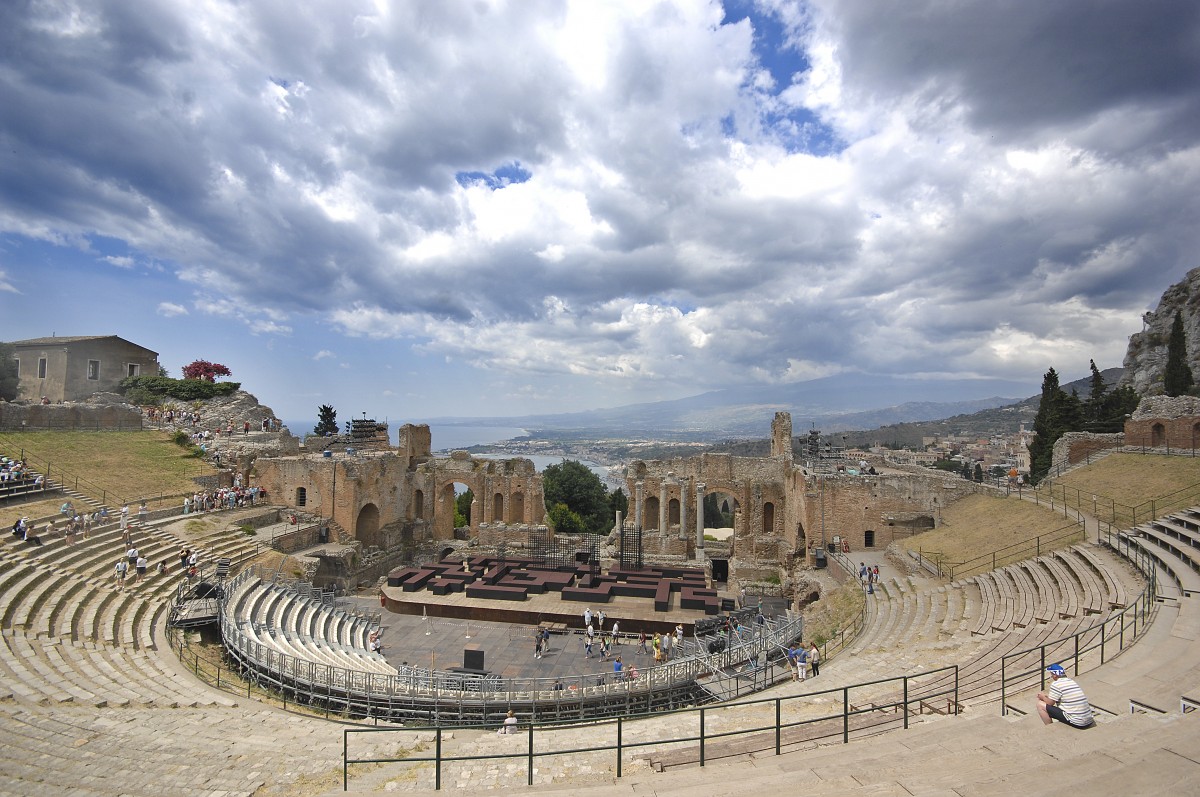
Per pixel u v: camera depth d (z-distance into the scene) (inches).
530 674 1376.7
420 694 1123.3
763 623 1579.7
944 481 2113.7
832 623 1550.2
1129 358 3659.0
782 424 2637.8
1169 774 374.3
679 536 2500.0
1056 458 2108.8
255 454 2511.1
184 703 932.6
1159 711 536.7
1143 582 1023.6
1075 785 368.8
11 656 947.3
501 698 1146.7
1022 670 780.0
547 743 801.6
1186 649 691.4
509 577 2065.7
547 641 1560.0
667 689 1206.9
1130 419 1963.6
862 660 1103.6
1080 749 443.8
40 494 1727.4
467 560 2305.6
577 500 3735.2
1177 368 2716.5
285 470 2363.4
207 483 2242.9
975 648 995.9
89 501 1792.6
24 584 1174.3
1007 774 404.5
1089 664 727.7
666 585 1929.1
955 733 528.4
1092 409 2827.3
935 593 1445.6
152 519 1829.5
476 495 2785.4
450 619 1779.0
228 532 1921.8
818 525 2146.9
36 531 1455.5
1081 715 504.1
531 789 485.4
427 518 2773.1
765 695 1023.6
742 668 1272.1
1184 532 1125.7
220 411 2933.1
